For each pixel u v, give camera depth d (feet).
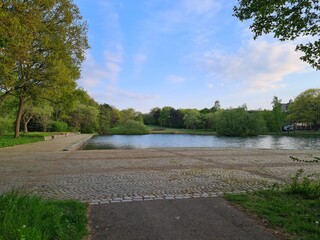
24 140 94.68
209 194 22.24
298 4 17.80
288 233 13.80
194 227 14.82
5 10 46.11
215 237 13.47
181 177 30.35
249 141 148.66
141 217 16.52
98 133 269.64
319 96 204.44
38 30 67.51
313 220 15.31
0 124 125.39
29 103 127.34
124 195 22.21
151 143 138.82
